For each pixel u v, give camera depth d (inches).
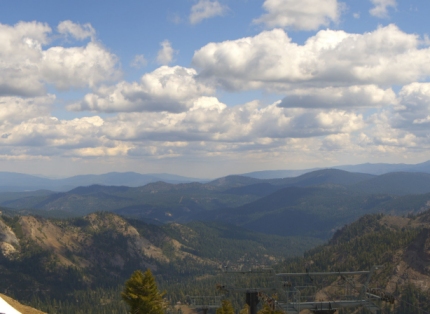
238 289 2706.7
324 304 2529.5
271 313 3179.1
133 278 3289.9
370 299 2561.5
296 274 2657.5
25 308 3225.9
